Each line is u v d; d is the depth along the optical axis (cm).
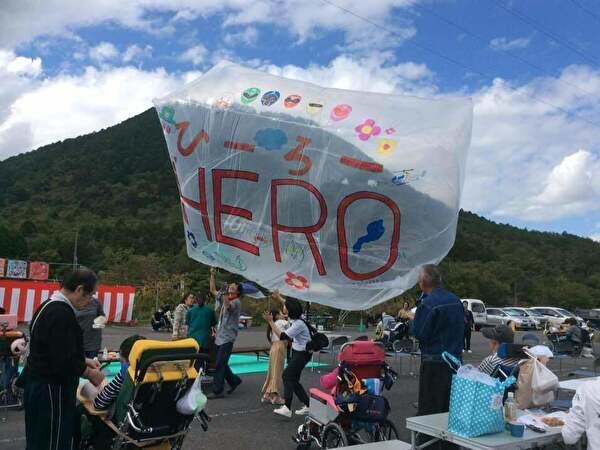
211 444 579
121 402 353
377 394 512
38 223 7250
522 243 8238
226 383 930
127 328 2252
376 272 648
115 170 10431
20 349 656
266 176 674
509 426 360
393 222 642
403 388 971
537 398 434
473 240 7112
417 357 1259
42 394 350
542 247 8306
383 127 662
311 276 664
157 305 2861
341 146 655
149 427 356
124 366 382
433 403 481
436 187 636
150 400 353
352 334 2025
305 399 703
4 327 682
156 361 344
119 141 11588
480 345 1970
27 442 357
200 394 363
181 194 735
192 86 752
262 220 679
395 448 415
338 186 650
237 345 1692
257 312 2881
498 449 330
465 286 5078
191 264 4159
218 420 683
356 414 491
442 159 638
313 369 1130
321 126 667
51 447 351
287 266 672
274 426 656
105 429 372
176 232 6562
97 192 9400
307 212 659
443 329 486
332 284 659
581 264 7369
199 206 711
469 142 657
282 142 671
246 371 1097
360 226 648
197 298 859
